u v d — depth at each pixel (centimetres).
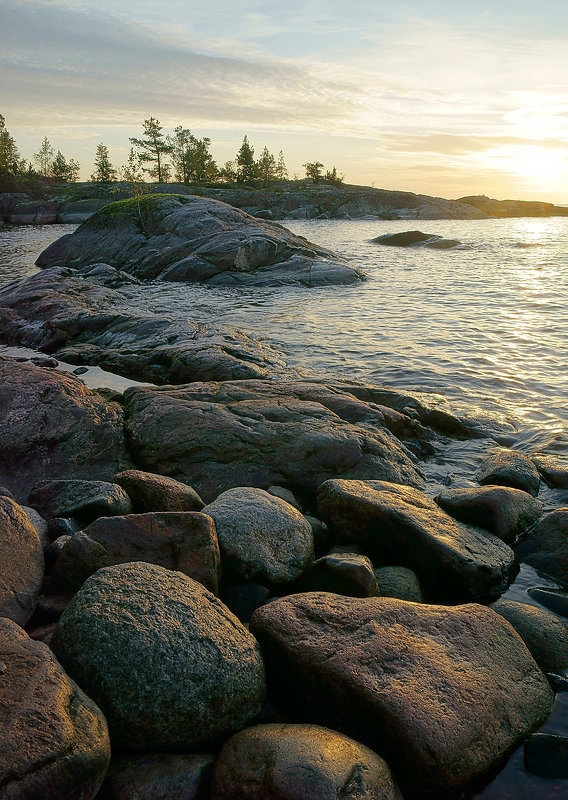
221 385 1012
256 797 343
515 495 716
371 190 14125
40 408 880
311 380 1140
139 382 1327
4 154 11688
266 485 790
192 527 551
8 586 494
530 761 410
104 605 420
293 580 578
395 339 1603
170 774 369
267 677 452
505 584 619
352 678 412
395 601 488
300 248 2878
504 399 1154
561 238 5762
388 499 664
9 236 5509
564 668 500
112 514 630
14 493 810
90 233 3203
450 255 3953
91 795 338
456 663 439
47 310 1838
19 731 327
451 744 387
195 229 2969
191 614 431
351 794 339
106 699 386
